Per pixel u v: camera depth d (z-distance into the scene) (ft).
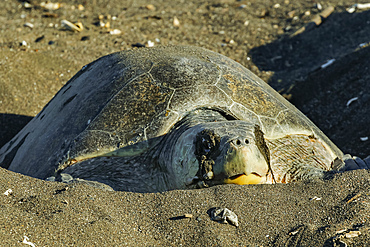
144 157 42.22
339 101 73.20
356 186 33.50
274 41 94.94
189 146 37.52
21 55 81.10
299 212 30.76
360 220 28.55
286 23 102.89
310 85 77.87
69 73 80.33
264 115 44.39
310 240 27.22
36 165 47.06
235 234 28.50
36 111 72.33
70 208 29.12
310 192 33.47
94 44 89.30
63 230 26.96
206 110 43.14
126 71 48.21
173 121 41.88
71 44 88.69
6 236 25.41
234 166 33.96
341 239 26.53
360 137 63.87
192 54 51.19
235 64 52.95
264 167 35.37
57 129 48.85
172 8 111.96
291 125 45.29
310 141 46.06
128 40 91.45
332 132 67.10
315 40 94.17
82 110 47.52
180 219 29.71
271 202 31.99
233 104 43.78
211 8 112.57
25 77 77.05
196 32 98.07
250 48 92.53
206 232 28.35
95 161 42.47
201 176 35.94
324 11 104.53
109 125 43.24
